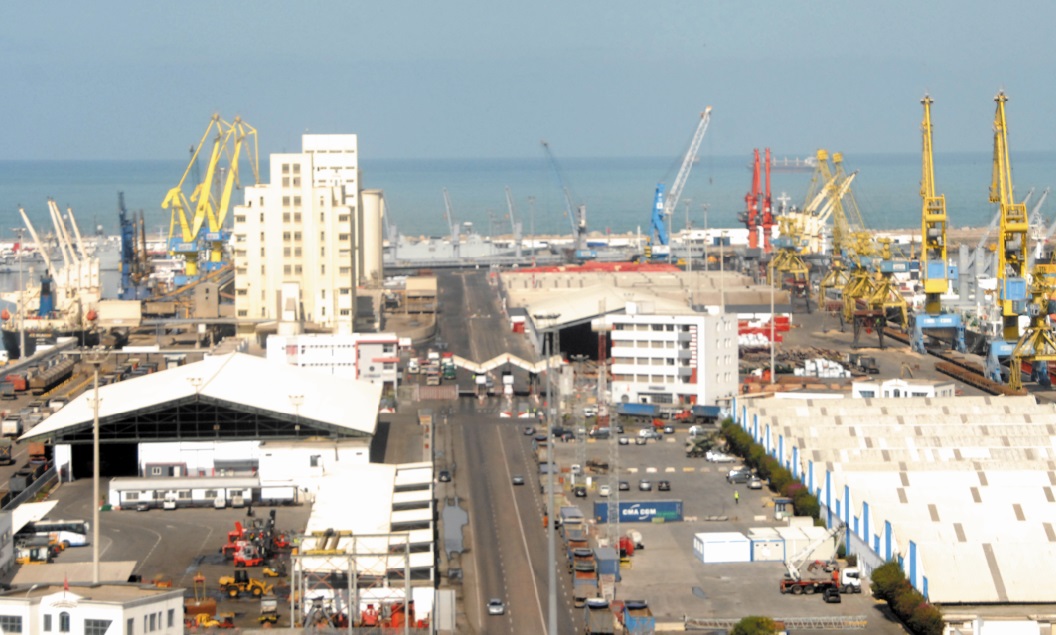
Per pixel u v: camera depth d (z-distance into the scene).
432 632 198.50
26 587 179.50
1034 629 194.12
